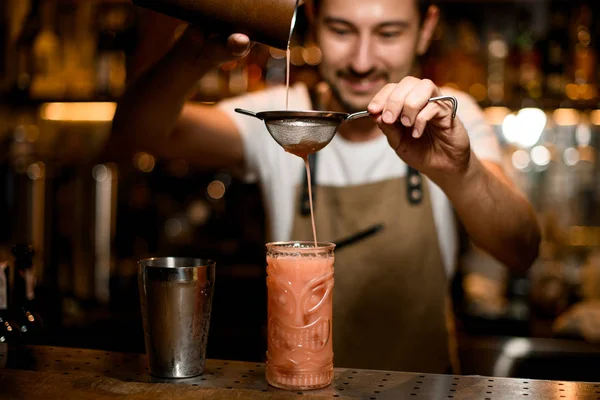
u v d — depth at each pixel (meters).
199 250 3.44
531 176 3.47
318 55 3.21
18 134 3.37
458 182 1.54
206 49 1.56
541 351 2.88
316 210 2.18
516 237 1.75
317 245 1.32
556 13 3.37
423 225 2.12
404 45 1.91
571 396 1.21
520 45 3.37
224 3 1.40
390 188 2.14
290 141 1.34
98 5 3.34
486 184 1.61
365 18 1.87
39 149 3.43
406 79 1.33
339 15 1.88
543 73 3.27
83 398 1.17
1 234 3.32
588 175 3.45
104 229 3.45
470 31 3.46
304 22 3.09
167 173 3.43
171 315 1.28
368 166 2.14
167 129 1.82
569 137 3.45
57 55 3.38
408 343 2.14
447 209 2.13
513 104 3.14
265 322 3.25
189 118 2.08
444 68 3.30
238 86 3.25
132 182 3.47
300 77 3.20
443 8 3.47
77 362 1.40
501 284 3.33
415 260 2.13
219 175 3.41
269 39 1.44
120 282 3.36
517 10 3.53
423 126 1.31
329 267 1.25
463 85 3.29
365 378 1.31
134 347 3.11
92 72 3.39
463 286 3.19
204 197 3.43
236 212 3.39
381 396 1.20
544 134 3.45
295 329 1.23
